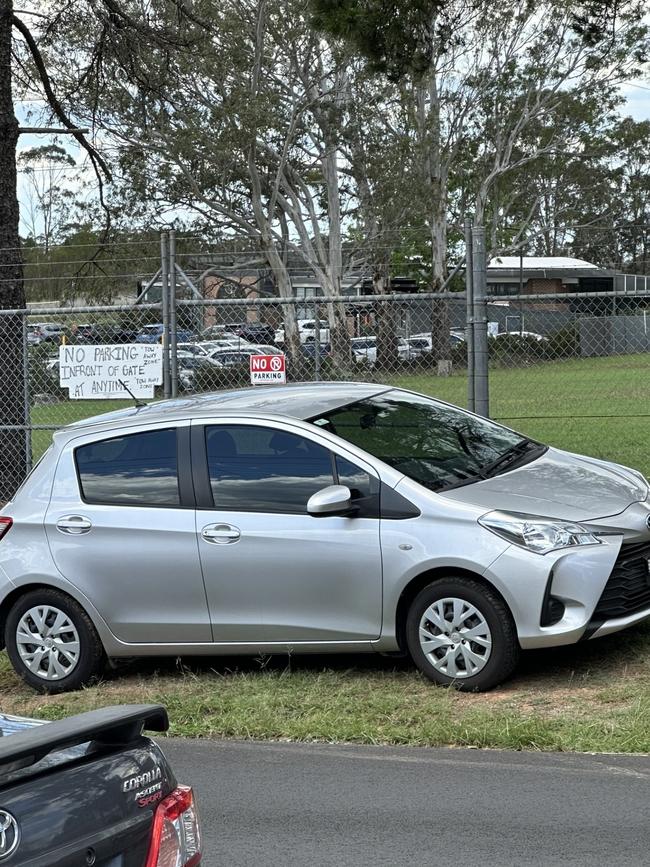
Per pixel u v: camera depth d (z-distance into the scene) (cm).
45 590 715
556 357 1697
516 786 499
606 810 466
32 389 1242
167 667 748
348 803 493
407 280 4947
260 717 616
